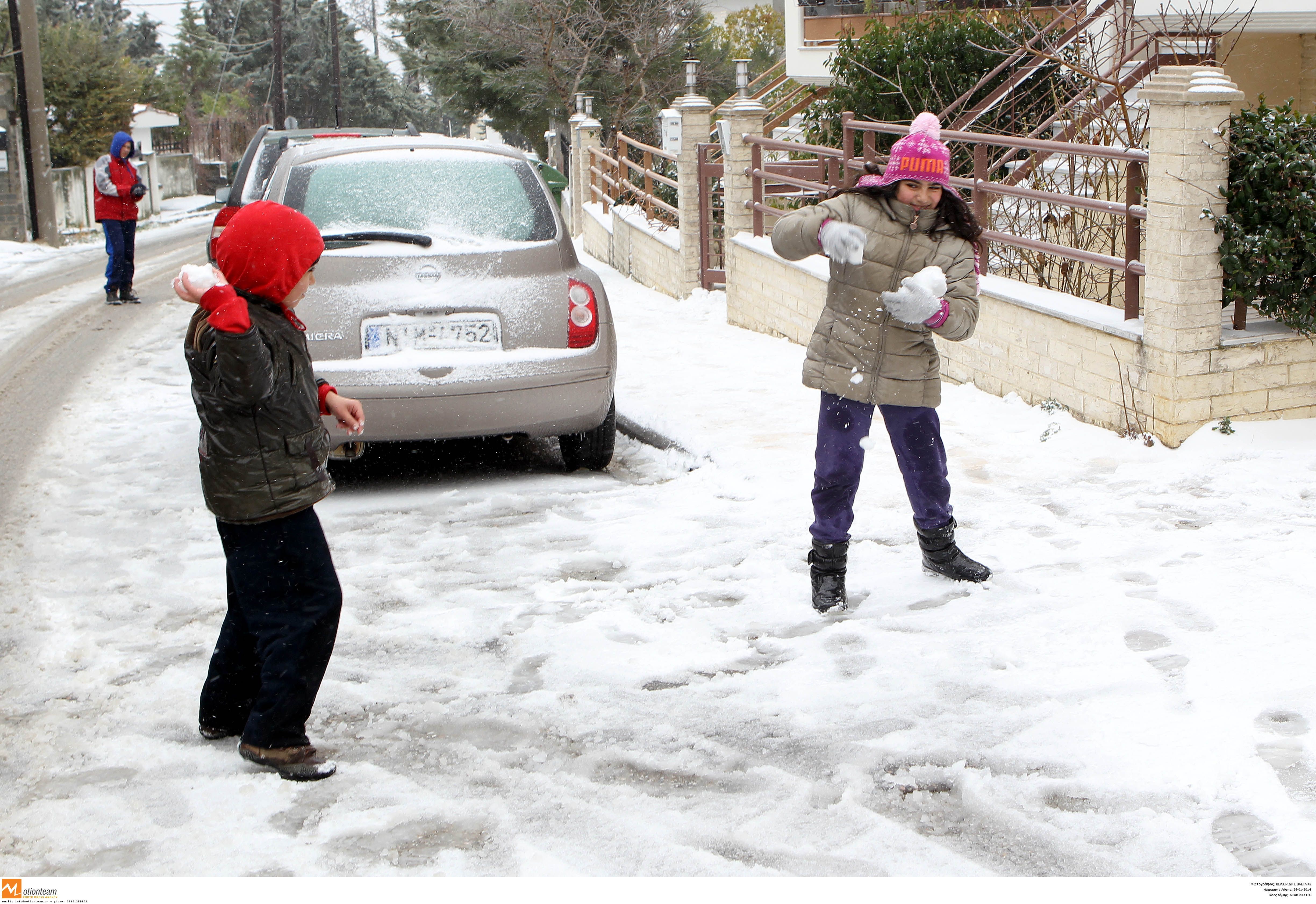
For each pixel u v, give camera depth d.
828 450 4.56
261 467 3.36
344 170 6.77
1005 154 9.66
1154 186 6.27
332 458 7.03
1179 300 6.17
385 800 3.32
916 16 13.35
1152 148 6.26
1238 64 12.18
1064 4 13.13
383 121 67.56
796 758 3.49
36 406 9.13
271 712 3.45
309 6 67.19
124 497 6.58
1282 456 6.08
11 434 8.22
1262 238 6.00
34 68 25.31
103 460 7.43
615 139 26.89
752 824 3.13
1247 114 6.17
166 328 13.16
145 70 52.62
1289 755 3.34
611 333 6.66
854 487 4.58
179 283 3.17
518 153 7.12
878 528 5.54
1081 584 4.66
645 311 13.30
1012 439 6.84
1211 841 2.95
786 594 4.82
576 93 27.09
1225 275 6.22
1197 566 4.77
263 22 77.88
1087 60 10.87
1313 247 6.05
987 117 12.19
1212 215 6.10
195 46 77.19
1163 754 3.37
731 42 34.19
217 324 3.15
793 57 18.91
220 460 3.35
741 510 5.95
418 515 6.19
